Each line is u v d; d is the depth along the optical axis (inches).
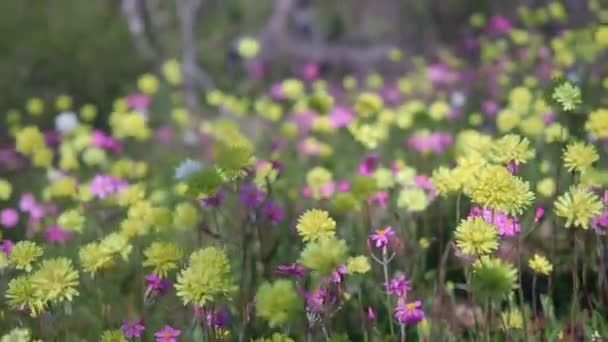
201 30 112.3
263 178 45.9
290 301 34.2
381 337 40.4
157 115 86.0
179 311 43.8
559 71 61.5
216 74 105.0
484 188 36.7
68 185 49.3
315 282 40.5
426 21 102.9
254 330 40.8
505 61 75.5
